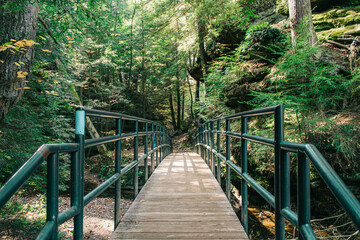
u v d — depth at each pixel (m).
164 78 23.25
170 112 29.89
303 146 1.14
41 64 6.80
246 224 2.59
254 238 5.49
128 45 21.41
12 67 4.57
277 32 9.11
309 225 1.15
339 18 9.20
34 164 1.02
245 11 10.22
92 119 19.16
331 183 0.80
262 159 6.92
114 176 2.55
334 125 5.55
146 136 4.79
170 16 13.91
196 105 12.15
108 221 5.76
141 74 24.61
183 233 2.54
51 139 8.29
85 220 5.76
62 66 7.67
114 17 6.49
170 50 20.20
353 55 6.75
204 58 15.02
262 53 9.45
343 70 6.68
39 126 7.10
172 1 13.04
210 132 6.09
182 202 3.54
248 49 9.58
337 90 6.11
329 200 5.63
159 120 28.16
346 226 5.11
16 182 0.88
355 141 5.18
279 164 1.59
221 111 10.67
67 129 8.18
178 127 26.02
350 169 5.12
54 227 1.22
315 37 7.76
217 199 3.68
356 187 5.06
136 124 3.80
